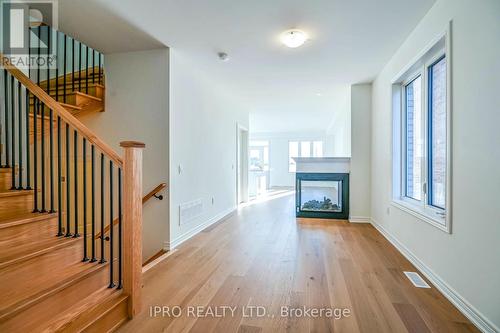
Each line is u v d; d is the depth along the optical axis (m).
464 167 2.00
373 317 1.94
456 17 2.08
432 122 2.78
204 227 4.51
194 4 2.42
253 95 5.70
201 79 4.32
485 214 1.77
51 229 2.21
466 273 1.97
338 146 8.69
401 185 3.62
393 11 2.52
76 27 2.86
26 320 1.54
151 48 3.39
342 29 2.86
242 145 7.38
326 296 2.24
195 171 4.16
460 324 1.86
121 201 2.09
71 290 1.84
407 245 3.13
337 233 4.21
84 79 3.94
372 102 4.76
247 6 2.45
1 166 2.38
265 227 4.59
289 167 12.16
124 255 1.93
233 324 1.86
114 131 3.55
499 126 1.64
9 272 1.69
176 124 3.58
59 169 2.19
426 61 2.81
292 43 3.04
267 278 2.58
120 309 1.86
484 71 1.76
